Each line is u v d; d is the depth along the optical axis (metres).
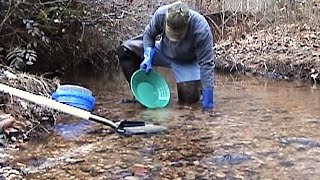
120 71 7.77
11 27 5.43
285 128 3.96
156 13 4.80
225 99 5.32
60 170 2.90
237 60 8.23
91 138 3.62
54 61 6.73
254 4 9.91
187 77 4.98
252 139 3.62
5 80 4.32
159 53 5.05
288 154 3.25
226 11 9.99
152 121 4.18
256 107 4.85
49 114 4.06
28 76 4.65
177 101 5.13
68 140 3.55
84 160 3.09
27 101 3.90
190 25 4.64
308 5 9.27
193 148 3.39
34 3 5.41
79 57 7.10
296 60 7.38
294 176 2.83
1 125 3.46
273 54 8.09
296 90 6.09
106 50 7.51
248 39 9.09
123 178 2.77
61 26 6.29
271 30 9.28
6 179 2.71
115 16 7.11
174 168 2.96
